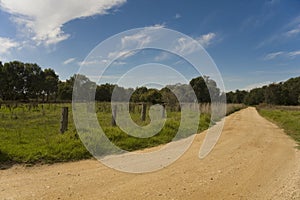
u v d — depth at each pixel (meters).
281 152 8.62
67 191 4.45
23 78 69.12
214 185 4.98
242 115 32.75
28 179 5.04
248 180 5.35
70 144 7.43
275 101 80.50
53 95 74.38
